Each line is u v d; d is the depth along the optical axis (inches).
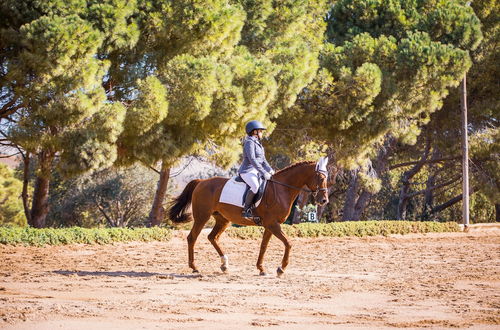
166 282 377.4
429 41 973.8
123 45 684.7
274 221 415.8
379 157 1227.9
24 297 300.8
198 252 604.7
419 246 749.9
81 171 647.8
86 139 642.2
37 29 587.5
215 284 373.7
